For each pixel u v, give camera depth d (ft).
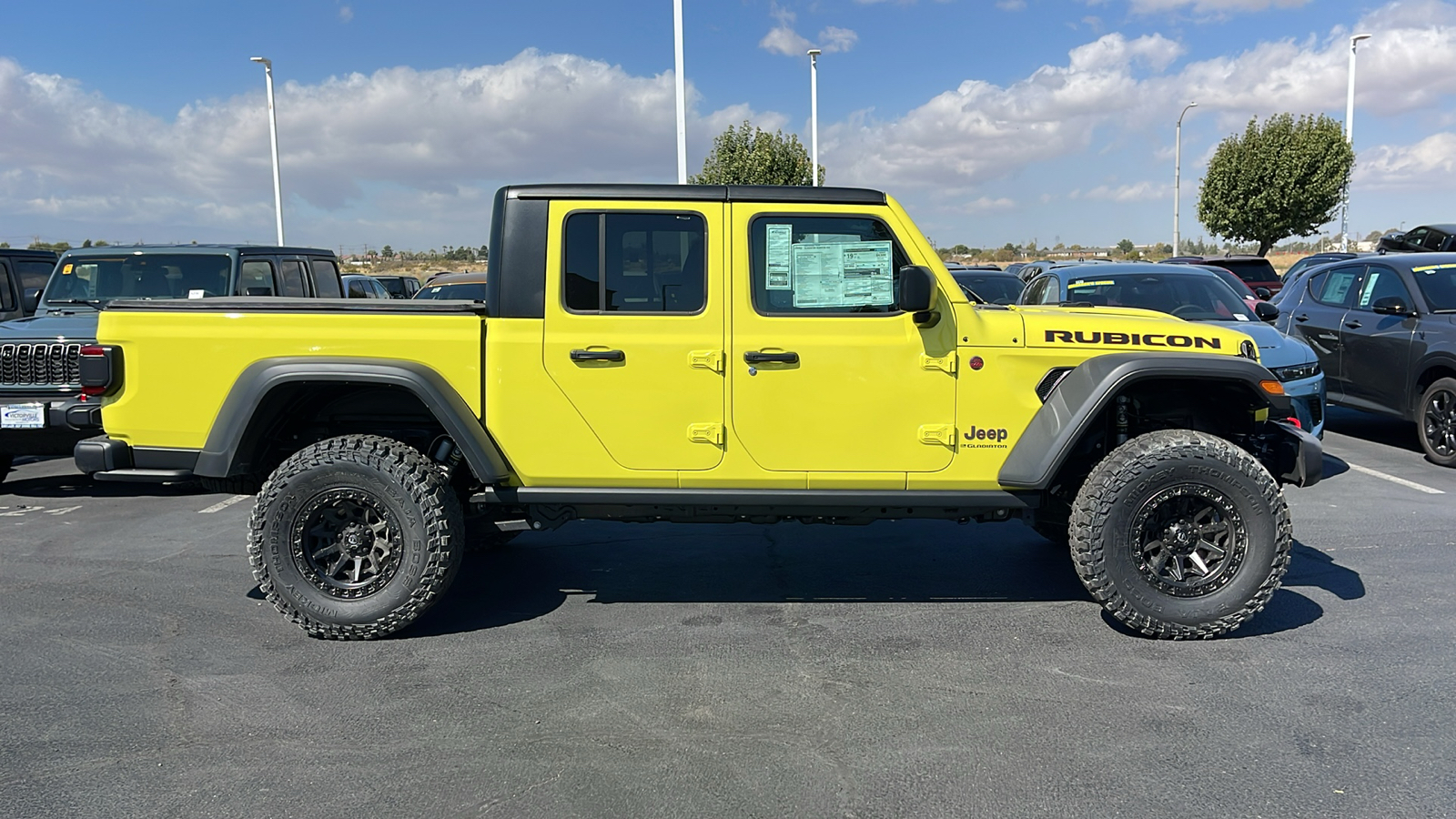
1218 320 25.66
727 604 15.47
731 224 13.57
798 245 13.62
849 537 19.76
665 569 17.49
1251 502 13.15
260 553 13.53
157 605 15.43
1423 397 26.21
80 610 15.21
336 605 13.56
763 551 18.69
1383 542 18.53
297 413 14.66
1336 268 31.42
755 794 9.57
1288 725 10.95
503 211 13.67
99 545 19.19
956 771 9.99
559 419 13.70
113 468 13.82
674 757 10.34
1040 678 12.36
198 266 27.53
